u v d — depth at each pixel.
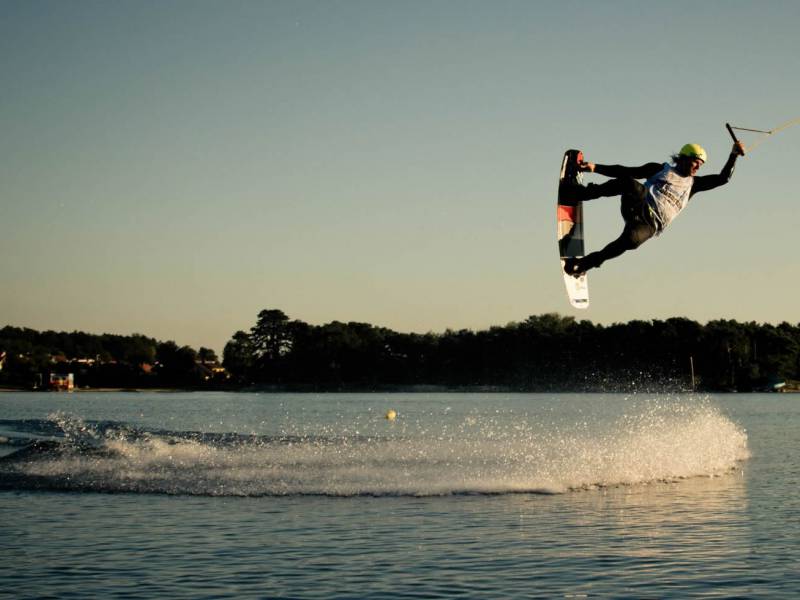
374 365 142.25
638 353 113.56
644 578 9.95
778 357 113.69
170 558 10.92
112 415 54.06
